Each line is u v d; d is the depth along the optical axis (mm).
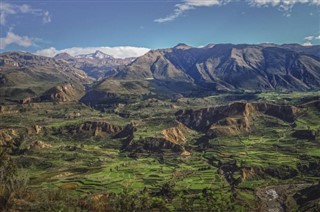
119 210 151125
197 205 169625
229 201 180000
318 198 185250
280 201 197250
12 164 169625
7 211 124875
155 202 164125
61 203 141125
